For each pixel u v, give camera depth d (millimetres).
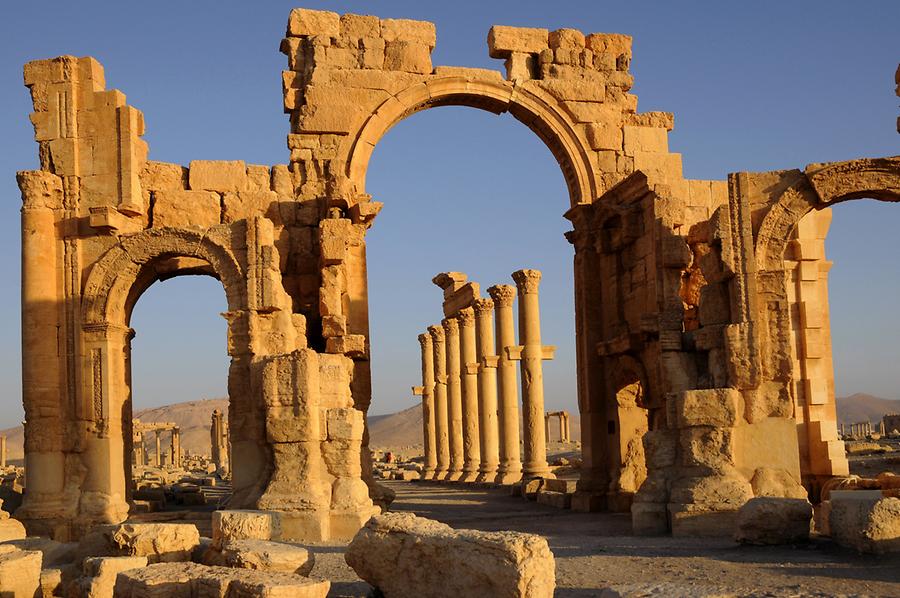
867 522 14891
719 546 16859
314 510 19172
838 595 10156
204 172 26297
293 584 11234
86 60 25891
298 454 19875
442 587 11352
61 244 25203
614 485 26562
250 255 22531
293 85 26844
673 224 23672
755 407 19766
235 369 21953
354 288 25922
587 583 13273
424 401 53438
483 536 11062
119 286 24484
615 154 28641
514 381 41219
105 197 25359
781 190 20781
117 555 15461
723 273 20500
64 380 24766
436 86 27547
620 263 27031
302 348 22266
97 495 24156
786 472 19594
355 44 27188
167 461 79000
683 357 21062
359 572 12453
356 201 26062
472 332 45750
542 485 33625
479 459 44969
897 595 11789
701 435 19641
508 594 10484
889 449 43688
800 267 26766
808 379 26438
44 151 25531
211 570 12297
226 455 75250
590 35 29188
